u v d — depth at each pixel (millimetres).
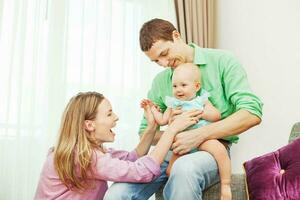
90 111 1421
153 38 1434
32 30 2117
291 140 1565
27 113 2061
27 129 2051
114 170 1310
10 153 2008
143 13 2449
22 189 2006
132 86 2379
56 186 1357
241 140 2365
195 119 1396
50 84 2139
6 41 2051
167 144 1369
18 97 2029
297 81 2145
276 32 2279
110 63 2326
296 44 2174
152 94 1640
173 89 1473
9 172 1994
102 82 2287
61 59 2176
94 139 1428
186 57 1503
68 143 1365
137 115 2361
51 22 2184
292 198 1218
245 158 2334
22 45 2068
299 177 1240
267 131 2252
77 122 1394
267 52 2311
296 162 1291
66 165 1333
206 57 1510
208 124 1395
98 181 1384
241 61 2441
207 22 2555
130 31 2418
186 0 2494
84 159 1320
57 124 2117
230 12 2549
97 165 1328
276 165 1337
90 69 2254
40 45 2137
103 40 2318
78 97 1465
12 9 2076
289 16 2229
